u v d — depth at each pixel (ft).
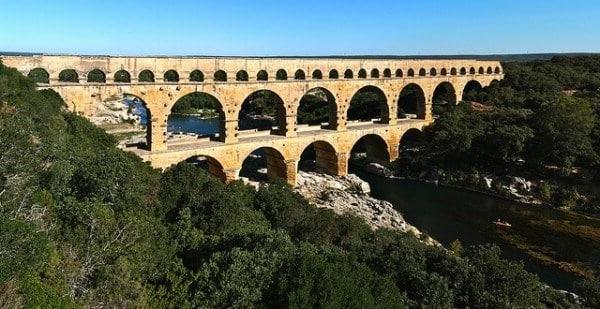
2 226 79.30
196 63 257.34
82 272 93.66
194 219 153.89
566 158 294.66
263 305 96.32
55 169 133.59
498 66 479.00
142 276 106.32
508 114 354.74
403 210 272.31
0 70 197.88
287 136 297.33
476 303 116.78
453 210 271.90
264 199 189.47
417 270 122.93
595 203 268.41
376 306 96.68
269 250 113.70
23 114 160.15
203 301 98.12
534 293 123.95
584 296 151.94
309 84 303.89
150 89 243.60
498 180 305.32
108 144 229.25
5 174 115.65
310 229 164.76
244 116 597.52
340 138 325.01
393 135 356.79
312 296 94.43
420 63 382.83
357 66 333.01
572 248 217.36
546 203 278.46
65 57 223.71
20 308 72.23
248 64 276.00
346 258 114.42
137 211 141.28
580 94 406.21
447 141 333.42
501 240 227.40
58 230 106.22
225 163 272.31
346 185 311.88
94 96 231.71
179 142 269.85
